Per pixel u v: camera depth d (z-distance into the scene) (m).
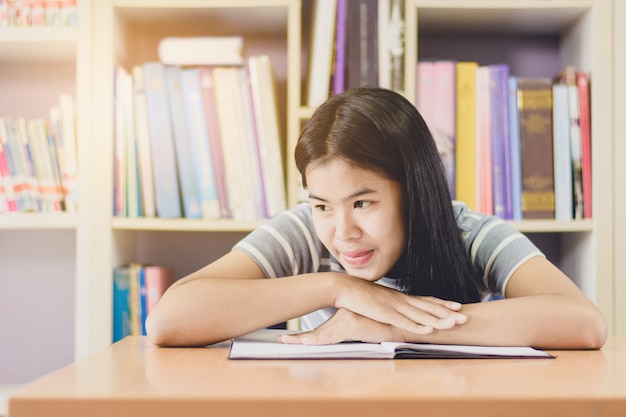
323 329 0.88
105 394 0.52
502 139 1.67
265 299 0.92
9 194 1.70
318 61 1.67
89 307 1.64
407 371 0.65
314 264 1.19
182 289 0.93
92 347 1.63
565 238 1.89
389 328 0.86
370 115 0.93
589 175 1.67
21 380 1.99
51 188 1.71
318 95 1.67
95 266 1.64
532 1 1.69
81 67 1.67
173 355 0.80
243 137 1.66
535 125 1.67
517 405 0.50
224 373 0.64
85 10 1.67
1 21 1.71
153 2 1.68
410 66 1.65
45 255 2.00
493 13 1.75
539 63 1.98
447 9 1.71
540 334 0.86
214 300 0.92
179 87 1.67
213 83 1.67
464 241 1.14
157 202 1.67
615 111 1.65
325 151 0.92
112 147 1.66
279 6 1.68
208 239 1.98
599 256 1.64
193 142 1.67
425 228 0.99
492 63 1.98
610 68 1.66
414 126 0.98
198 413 0.51
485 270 1.11
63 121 1.71
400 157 0.94
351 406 0.50
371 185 0.92
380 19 1.66
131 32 1.87
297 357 0.75
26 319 2.00
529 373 0.64
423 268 1.02
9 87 1.99
